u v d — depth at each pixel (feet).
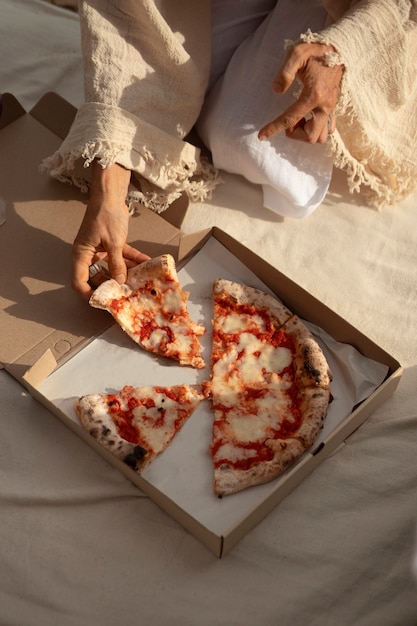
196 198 4.58
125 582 3.28
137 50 4.06
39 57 5.35
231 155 4.36
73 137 4.00
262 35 4.46
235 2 4.54
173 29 4.18
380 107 4.09
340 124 4.15
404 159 4.40
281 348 3.81
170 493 3.41
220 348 3.83
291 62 3.57
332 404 3.66
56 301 3.94
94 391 3.70
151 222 4.28
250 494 3.38
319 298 4.26
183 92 4.18
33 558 3.32
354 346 3.81
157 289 3.87
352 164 4.33
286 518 3.44
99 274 3.98
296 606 3.22
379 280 4.34
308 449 3.47
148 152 4.05
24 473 3.52
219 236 4.09
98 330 3.87
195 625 3.18
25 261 4.09
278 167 4.29
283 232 4.50
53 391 3.68
